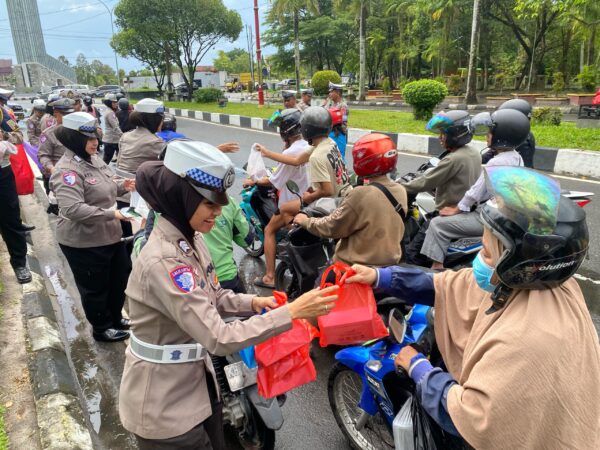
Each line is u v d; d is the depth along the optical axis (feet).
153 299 5.82
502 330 4.71
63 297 17.02
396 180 16.42
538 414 4.40
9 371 11.44
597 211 21.68
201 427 6.36
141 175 5.91
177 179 5.75
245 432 9.04
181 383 6.18
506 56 120.47
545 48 103.81
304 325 6.99
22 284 15.97
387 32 130.00
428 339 7.33
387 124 48.47
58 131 11.89
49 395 10.50
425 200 15.89
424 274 6.83
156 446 6.17
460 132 13.52
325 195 14.17
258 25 84.99
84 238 12.26
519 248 4.47
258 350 6.88
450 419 5.49
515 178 4.74
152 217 6.96
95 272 12.76
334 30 128.16
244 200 18.39
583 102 63.05
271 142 47.39
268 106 87.10
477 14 73.72
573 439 4.38
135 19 106.22
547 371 4.40
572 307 4.71
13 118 22.34
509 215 4.53
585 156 27.94
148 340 6.10
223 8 111.04
